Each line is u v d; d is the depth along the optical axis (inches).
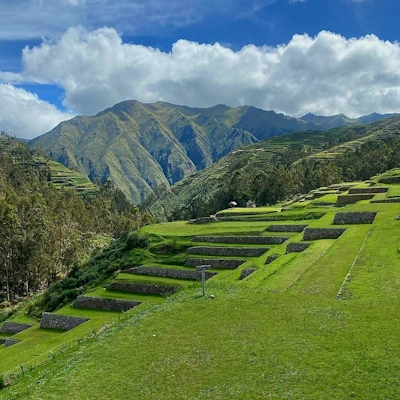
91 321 1318.9
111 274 1909.4
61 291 1978.3
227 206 4180.6
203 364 473.1
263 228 1894.7
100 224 4603.8
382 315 557.9
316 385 402.9
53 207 3998.5
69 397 435.2
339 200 1990.7
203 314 636.1
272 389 404.2
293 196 3823.8
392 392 380.5
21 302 2518.5
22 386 539.8
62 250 3164.4
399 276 706.8
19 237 2864.2
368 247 905.5
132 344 552.1
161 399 410.3
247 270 1057.5
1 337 1646.2
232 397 398.0
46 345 1111.0
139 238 2103.8
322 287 719.7
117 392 433.4
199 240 1939.0
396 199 1587.1
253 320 590.9
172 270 1643.7
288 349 485.7
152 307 748.6
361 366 430.0
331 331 523.8
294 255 1053.8
